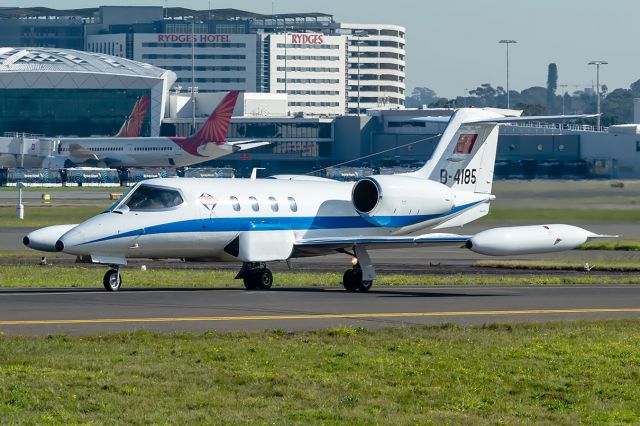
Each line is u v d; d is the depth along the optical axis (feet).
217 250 371.56
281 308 311.68
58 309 301.22
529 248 371.97
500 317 298.97
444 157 429.79
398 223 409.49
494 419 184.34
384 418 181.68
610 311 318.24
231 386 200.85
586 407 193.77
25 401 186.50
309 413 183.11
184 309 305.32
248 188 380.78
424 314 301.43
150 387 198.18
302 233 386.52
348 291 377.91
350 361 224.74
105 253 348.79
